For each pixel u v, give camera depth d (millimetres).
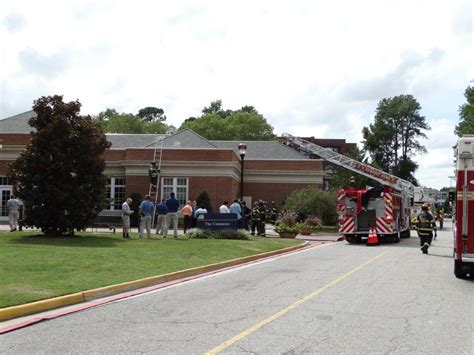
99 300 10766
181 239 23625
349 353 6809
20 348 7039
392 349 7035
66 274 12633
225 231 25391
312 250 24109
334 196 39969
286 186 47375
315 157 51500
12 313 8977
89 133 22812
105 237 22719
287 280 13758
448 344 7344
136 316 9141
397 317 9086
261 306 10023
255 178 47688
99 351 6871
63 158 21922
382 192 28500
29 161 21969
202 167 40406
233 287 12562
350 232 28703
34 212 21984
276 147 50406
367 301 10594
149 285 12828
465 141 13852
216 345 7145
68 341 7402
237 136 80250
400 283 13203
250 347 7039
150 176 35719
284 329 8109
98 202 23016
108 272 13414
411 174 98312
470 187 13805
